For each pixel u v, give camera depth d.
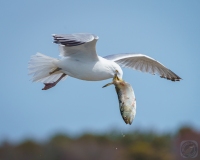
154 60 13.55
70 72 12.31
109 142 21.17
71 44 11.27
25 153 20.78
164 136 20.39
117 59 13.35
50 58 12.31
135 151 20.19
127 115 11.29
